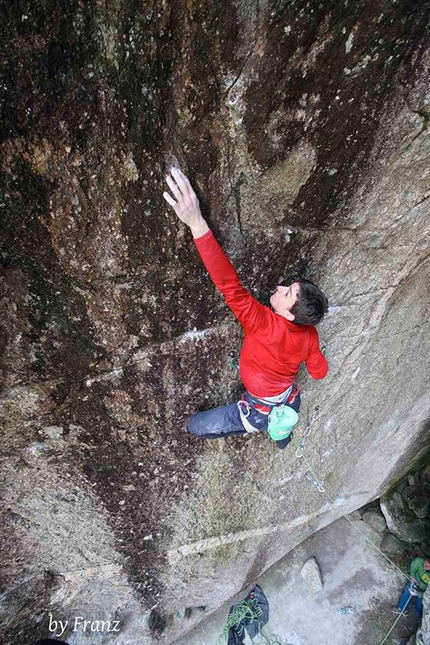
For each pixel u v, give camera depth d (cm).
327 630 433
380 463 420
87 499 241
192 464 263
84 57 117
